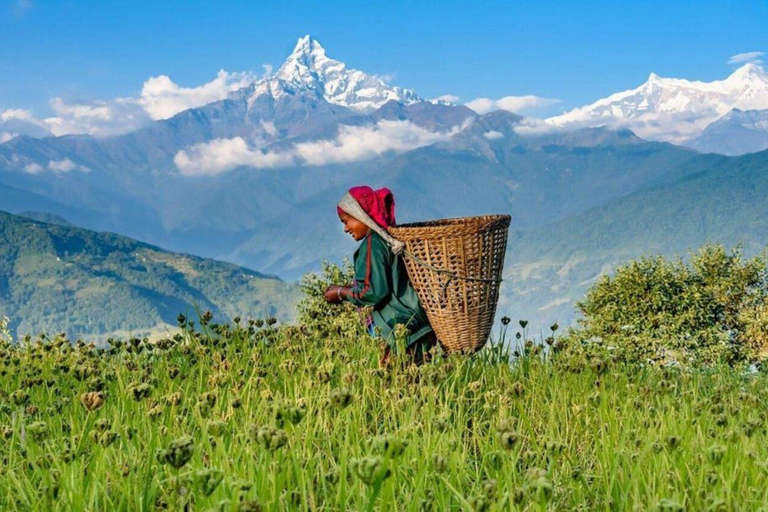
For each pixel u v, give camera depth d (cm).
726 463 322
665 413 455
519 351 635
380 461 206
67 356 618
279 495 273
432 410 385
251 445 312
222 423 300
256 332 670
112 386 525
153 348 614
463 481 345
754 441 369
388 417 445
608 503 317
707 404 448
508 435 251
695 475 329
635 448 374
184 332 632
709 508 257
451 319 597
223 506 214
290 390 445
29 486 293
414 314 620
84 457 363
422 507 282
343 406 258
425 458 325
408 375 484
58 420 423
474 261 589
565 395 480
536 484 228
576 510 309
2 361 603
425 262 593
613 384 528
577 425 440
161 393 480
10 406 441
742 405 468
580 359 571
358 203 617
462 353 606
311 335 665
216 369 523
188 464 327
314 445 391
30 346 660
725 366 743
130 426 375
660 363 746
